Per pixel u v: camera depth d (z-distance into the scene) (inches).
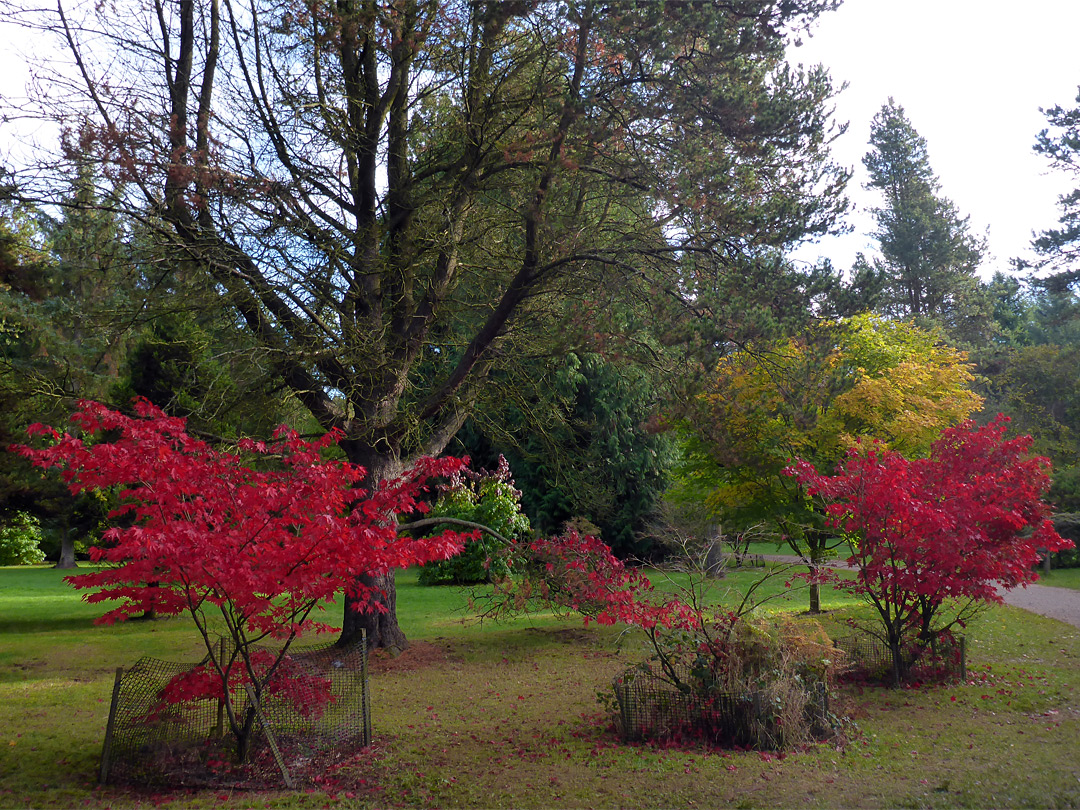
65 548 1173.7
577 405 1002.7
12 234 569.6
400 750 272.1
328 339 474.6
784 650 296.8
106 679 413.1
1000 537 382.9
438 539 271.7
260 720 251.3
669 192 421.4
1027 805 208.8
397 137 510.0
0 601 756.6
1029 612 619.5
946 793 218.7
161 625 604.4
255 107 466.9
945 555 361.1
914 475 390.0
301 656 332.2
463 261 541.3
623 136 425.4
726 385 486.6
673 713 286.2
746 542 404.8
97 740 288.7
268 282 448.8
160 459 233.0
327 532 240.8
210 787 239.0
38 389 460.4
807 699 285.0
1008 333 2030.0
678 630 308.2
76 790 235.3
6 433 555.5
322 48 461.1
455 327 682.2
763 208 428.1
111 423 238.4
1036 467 388.8
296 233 460.8
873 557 384.8
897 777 235.1
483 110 452.1
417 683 396.2
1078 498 1093.8
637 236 477.7
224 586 231.3
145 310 468.1
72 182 418.0
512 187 493.4
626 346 439.8
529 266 464.1
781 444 589.0
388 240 518.9
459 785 234.8
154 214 437.7
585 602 400.2
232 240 452.1
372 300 503.5
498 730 299.3
